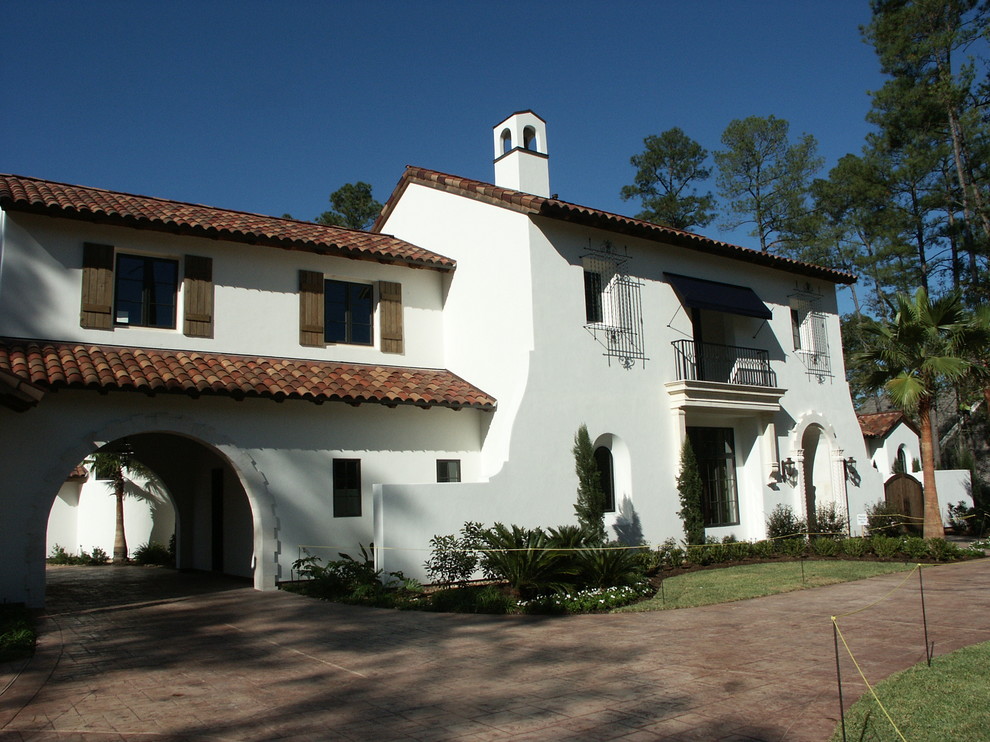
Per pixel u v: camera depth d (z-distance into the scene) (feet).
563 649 31.12
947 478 98.37
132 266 52.75
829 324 84.28
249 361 53.67
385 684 26.03
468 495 51.80
